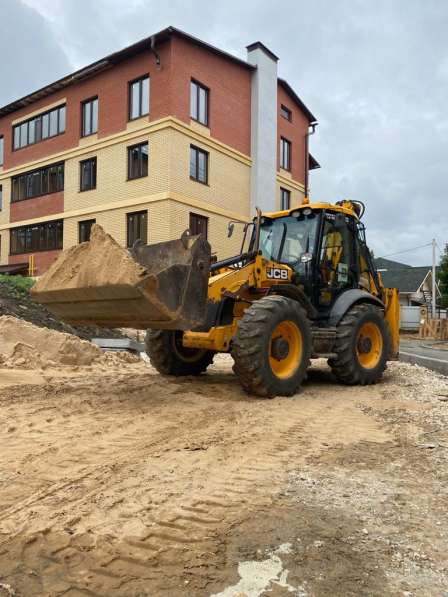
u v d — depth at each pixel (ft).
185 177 55.26
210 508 9.15
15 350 25.04
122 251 16.34
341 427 15.19
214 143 59.31
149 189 55.11
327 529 8.42
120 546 7.81
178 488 10.04
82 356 27.30
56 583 6.91
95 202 60.90
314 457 12.26
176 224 54.08
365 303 24.57
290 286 21.16
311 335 20.57
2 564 7.34
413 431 14.75
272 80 67.92
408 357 36.47
